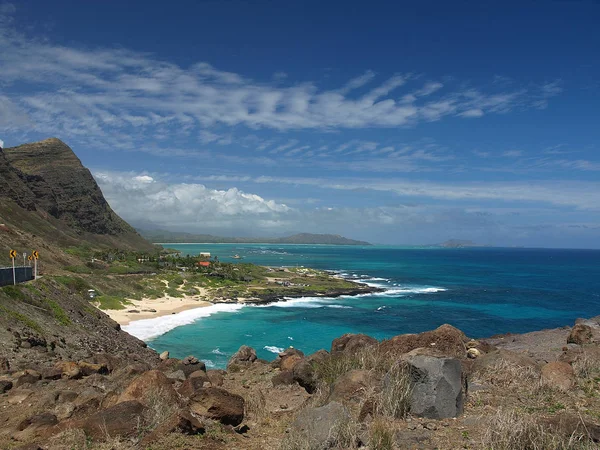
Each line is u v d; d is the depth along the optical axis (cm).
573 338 1533
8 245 6700
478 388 836
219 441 654
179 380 1178
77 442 640
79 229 18225
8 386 1223
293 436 608
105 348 2867
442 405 688
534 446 535
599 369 955
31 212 13838
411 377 721
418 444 586
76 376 1363
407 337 1077
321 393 895
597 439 555
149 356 3325
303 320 6088
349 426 602
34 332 2395
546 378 861
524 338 1888
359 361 1039
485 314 6688
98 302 6012
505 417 605
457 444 582
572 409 725
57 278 5894
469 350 1185
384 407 698
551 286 10806
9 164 15338
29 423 780
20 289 2967
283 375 1126
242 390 1088
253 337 4975
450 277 13425
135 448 615
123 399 804
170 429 643
